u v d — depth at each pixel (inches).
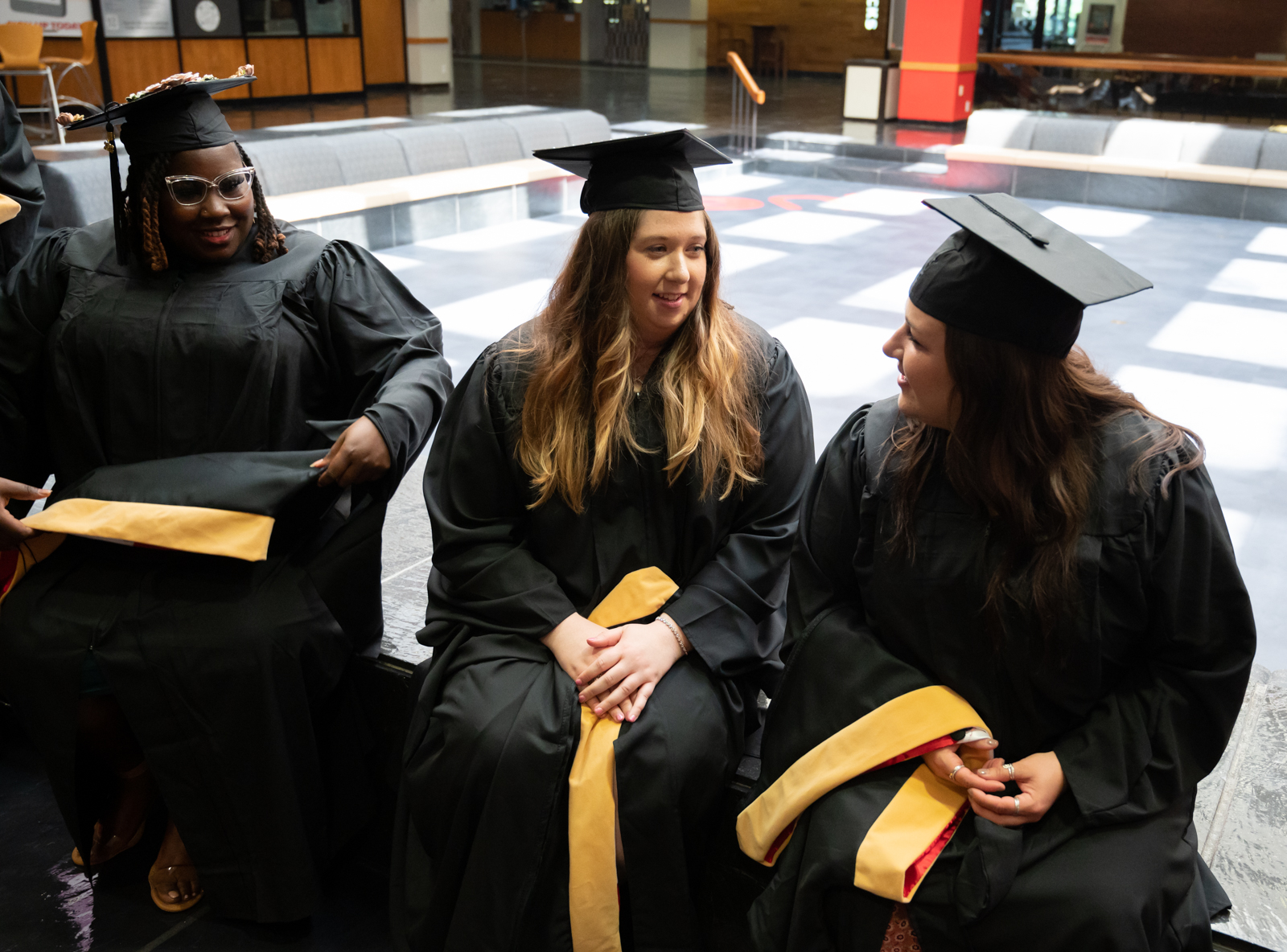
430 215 359.3
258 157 346.3
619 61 986.1
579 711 72.3
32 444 93.3
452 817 74.7
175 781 83.5
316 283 90.5
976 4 582.9
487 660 77.2
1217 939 68.0
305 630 84.0
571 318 77.5
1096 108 609.0
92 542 87.6
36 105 510.6
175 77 83.1
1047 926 60.7
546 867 71.9
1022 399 60.9
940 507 66.3
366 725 95.8
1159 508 62.1
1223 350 239.9
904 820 64.8
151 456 88.3
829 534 73.0
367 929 88.7
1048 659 63.9
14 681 84.0
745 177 502.9
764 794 72.2
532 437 77.7
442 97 699.4
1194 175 419.5
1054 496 61.9
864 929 65.2
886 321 259.4
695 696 75.0
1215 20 788.0
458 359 226.4
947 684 68.2
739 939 82.9
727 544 80.4
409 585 110.4
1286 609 128.6
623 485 77.8
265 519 81.5
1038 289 58.8
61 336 87.8
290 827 84.7
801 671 72.8
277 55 634.8
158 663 81.0
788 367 83.7
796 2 930.1
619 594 78.1
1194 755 64.3
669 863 72.9
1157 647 65.0
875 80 603.2
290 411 89.3
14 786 103.7
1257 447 183.0
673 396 76.4
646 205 74.0
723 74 944.9
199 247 87.3
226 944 86.4
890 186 486.3
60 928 87.4
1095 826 62.7
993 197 63.6
